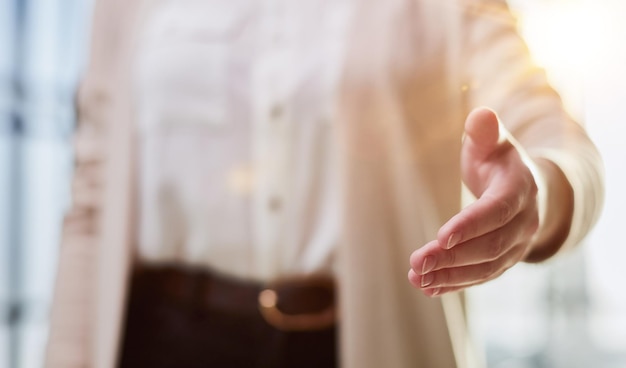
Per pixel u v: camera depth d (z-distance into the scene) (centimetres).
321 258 84
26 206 216
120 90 92
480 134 60
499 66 80
